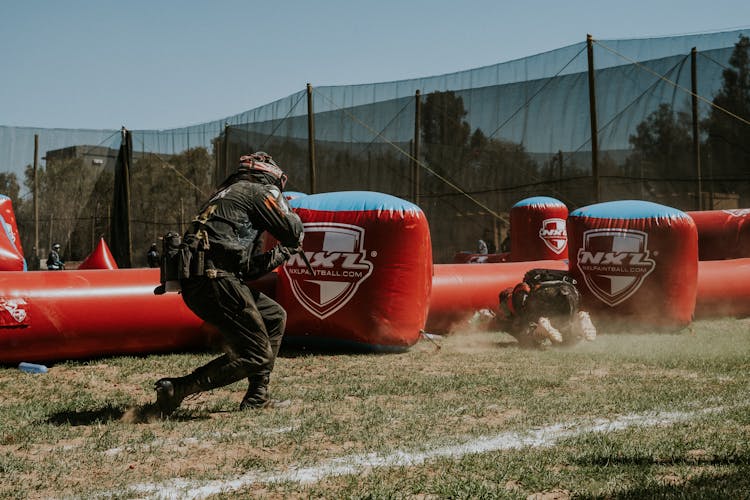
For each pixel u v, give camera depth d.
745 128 17.16
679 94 18.05
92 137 27.02
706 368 6.51
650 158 18.39
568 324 8.12
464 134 21.12
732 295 11.22
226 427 4.32
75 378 6.28
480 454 3.67
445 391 5.52
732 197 17.34
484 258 19.27
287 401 5.07
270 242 8.36
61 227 26.44
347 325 7.60
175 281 4.57
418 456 3.67
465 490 3.07
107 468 3.48
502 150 20.55
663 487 3.06
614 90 18.89
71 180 26.64
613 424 4.36
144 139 27.14
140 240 26.94
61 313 6.86
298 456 3.67
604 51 19.00
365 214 7.61
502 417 4.60
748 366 6.59
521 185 20.16
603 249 9.52
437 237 21.52
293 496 3.06
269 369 4.90
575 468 3.41
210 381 4.63
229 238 4.57
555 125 19.64
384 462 3.56
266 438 4.05
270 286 8.05
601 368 6.64
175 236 4.64
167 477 3.34
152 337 7.34
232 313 4.62
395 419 4.54
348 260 7.57
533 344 8.12
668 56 18.27
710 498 2.88
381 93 22.42
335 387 5.68
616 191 18.81
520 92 20.34
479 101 20.98
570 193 19.39
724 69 17.52
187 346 7.61
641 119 18.52
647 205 9.68
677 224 9.26
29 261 25.88
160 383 4.55
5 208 10.15
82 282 7.14
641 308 9.32
